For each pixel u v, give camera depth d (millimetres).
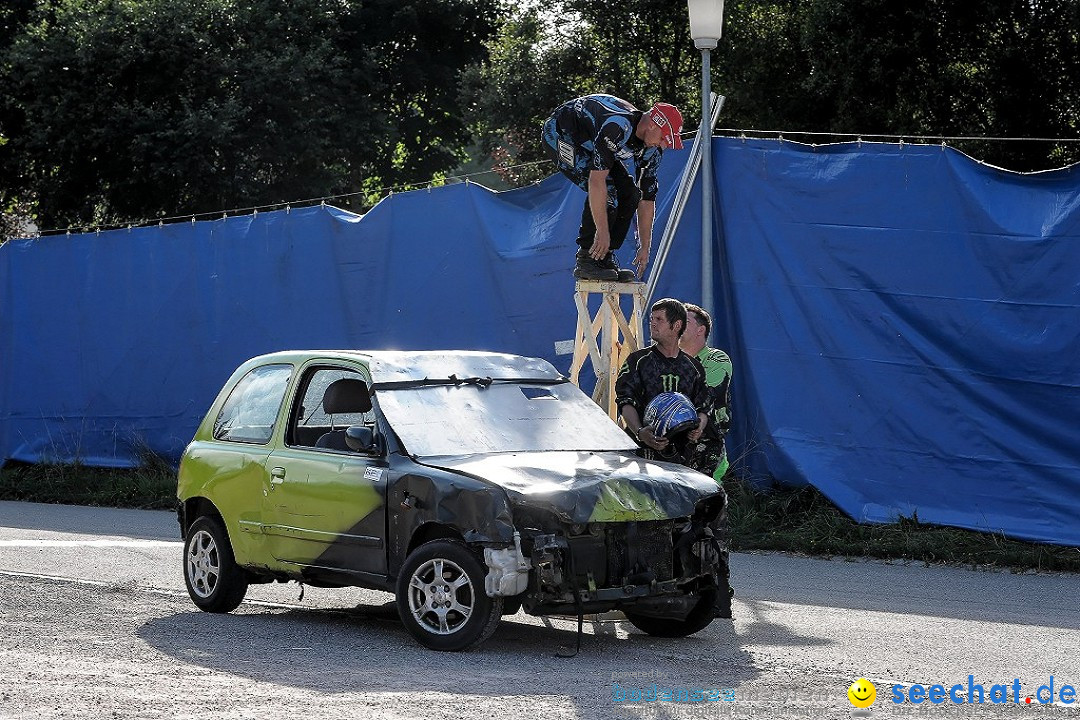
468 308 14891
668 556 7797
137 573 10906
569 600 7336
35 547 12594
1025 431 11734
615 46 33094
